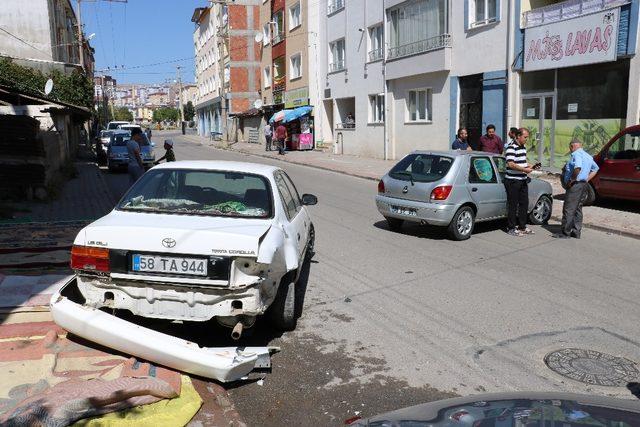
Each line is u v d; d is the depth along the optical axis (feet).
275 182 18.93
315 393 13.91
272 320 17.42
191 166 19.01
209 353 13.87
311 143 107.86
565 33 50.31
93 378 13.32
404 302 20.71
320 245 30.17
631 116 45.57
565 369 15.17
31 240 27.32
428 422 7.01
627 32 45.19
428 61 68.13
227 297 14.53
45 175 43.60
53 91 90.43
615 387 14.23
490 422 6.74
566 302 20.76
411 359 15.84
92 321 14.30
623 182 39.42
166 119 389.39
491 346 16.75
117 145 76.02
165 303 14.73
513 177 32.37
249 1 165.17
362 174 64.69
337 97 96.32
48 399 11.68
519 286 22.76
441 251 28.89
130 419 11.64
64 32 133.18
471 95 64.39
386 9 77.82
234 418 12.51
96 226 15.26
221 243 14.47
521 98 56.85
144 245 14.58
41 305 18.31
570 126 51.72
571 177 31.55
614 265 26.30
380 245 30.25
